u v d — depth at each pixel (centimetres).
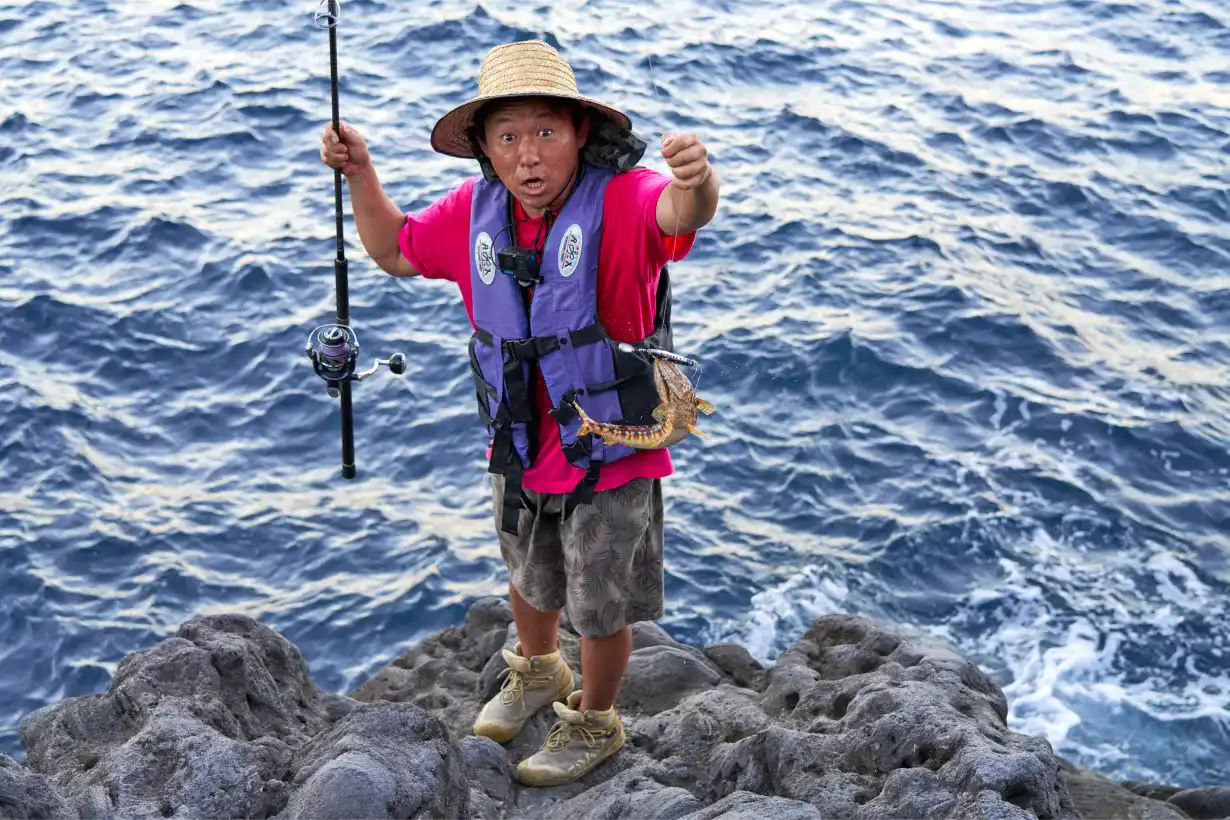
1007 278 1380
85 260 1345
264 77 1781
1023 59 2008
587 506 362
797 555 981
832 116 1772
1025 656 888
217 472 1064
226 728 390
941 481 1063
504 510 365
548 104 329
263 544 989
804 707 445
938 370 1206
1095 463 1094
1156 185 1609
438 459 1081
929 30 2116
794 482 1058
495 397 360
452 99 1747
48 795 308
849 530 1009
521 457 362
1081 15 2200
